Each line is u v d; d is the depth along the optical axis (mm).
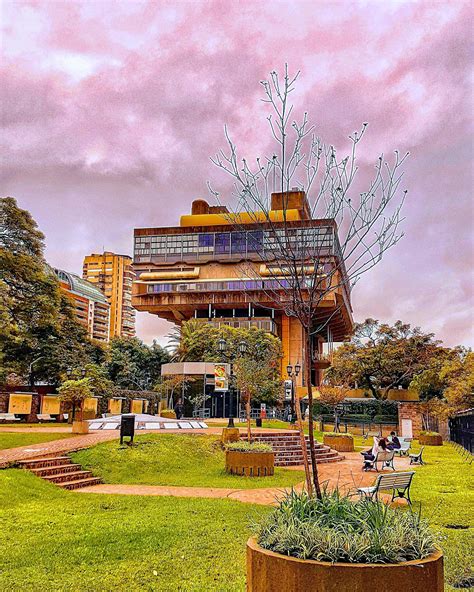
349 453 28672
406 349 64938
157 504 12734
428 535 5188
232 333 56906
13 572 7555
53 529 9977
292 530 5047
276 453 23125
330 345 84500
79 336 46125
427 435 36500
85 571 7633
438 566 4770
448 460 25469
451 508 12602
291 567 4660
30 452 17594
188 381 47500
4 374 39656
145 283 79562
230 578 7309
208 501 13156
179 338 69250
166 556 8305
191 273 78250
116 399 42000
